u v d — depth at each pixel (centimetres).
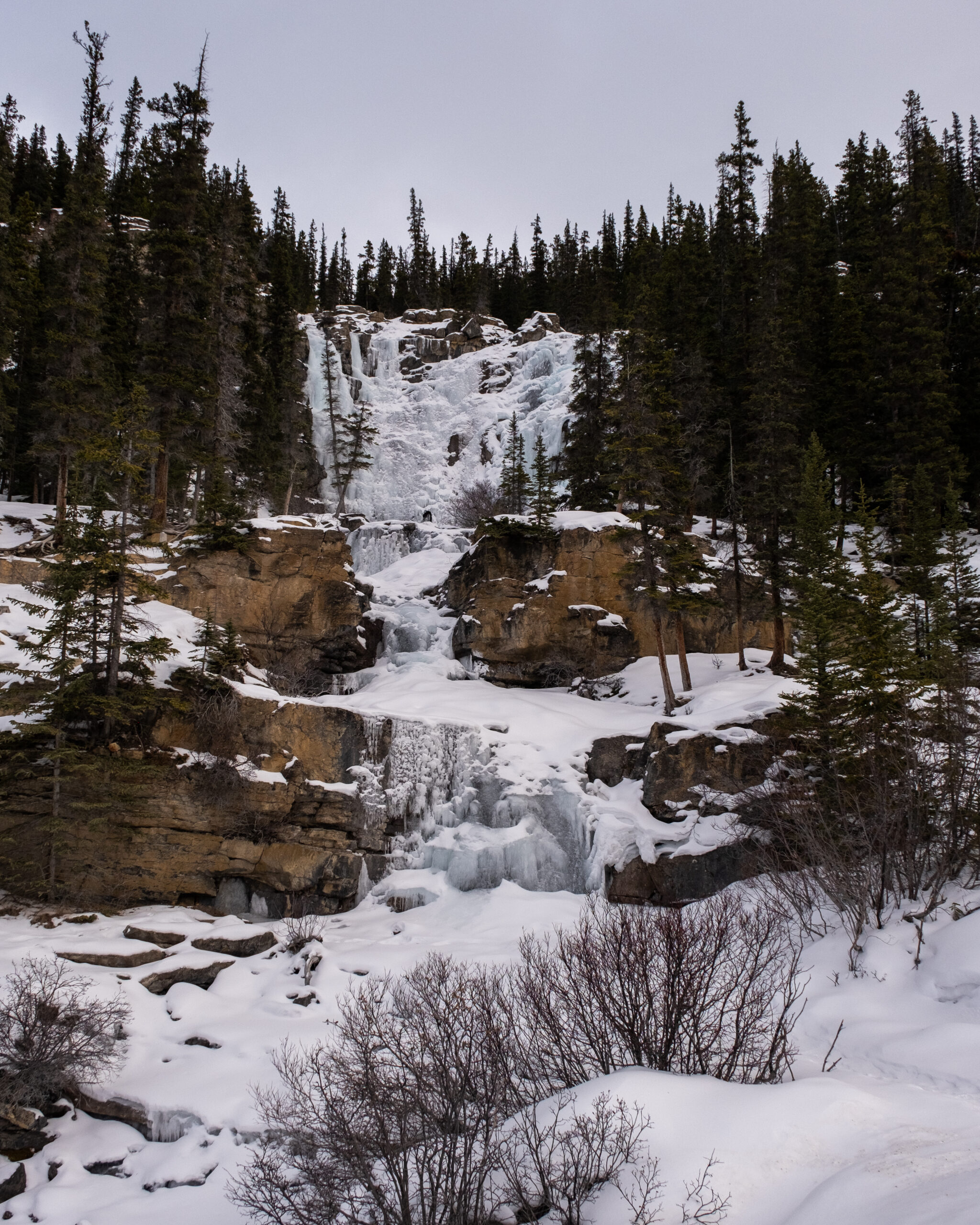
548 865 2159
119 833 1830
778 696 2284
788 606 2947
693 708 2536
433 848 2194
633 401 2942
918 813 1532
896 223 5616
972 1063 1008
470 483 6328
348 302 10419
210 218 3894
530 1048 964
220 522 2847
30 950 1434
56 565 1875
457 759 2384
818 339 5078
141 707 1870
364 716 2256
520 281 10062
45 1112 1178
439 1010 984
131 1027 1323
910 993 1246
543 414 6259
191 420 3198
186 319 3259
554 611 3136
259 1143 1073
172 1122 1150
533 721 2598
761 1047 992
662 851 2030
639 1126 745
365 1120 820
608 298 4728
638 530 2781
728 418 4484
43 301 4044
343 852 2044
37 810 1794
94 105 3975
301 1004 1447
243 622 2780
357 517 5662
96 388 3203
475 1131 741
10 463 4100
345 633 3031
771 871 1702
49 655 1912
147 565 2725
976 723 1739
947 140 9562
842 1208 612
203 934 1620
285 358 5419
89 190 3350
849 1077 995
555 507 3578
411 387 7306
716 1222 654
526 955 1180
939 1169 644
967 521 4466
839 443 4466
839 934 1474
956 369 4988
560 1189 709
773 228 5912
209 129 3500
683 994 916
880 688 1881
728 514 4022
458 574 3541
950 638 2595
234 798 1941
